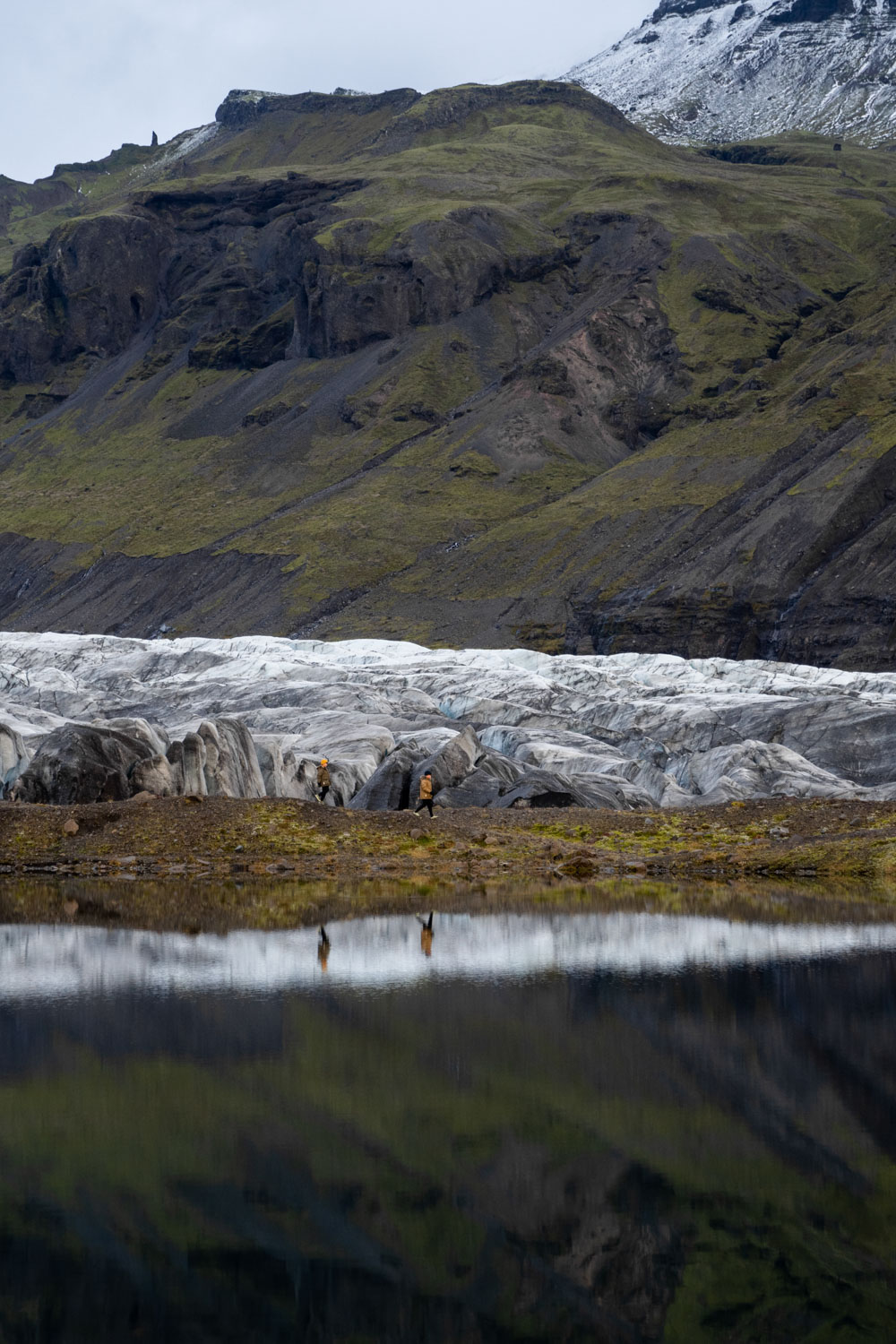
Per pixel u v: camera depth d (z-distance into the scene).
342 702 156.12
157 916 63.00
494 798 106.12
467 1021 39.78
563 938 56.19
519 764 113.06
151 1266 22.42
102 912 64.19
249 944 54.50
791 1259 22.59
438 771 106.25
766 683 177.12
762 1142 28.62
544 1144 28.38
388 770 107.44
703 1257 22.97
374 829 92.88
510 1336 19.81
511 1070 34.03
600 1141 28.53
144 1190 25.78
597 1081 33.00
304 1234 23.56
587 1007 41.66
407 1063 34.78
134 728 106.06
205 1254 22.89
